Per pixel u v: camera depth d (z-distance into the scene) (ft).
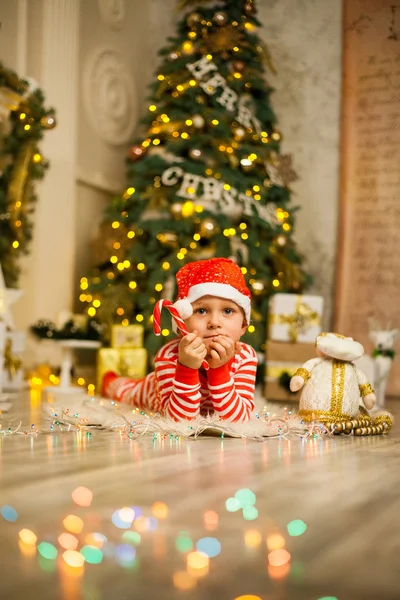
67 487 4.62
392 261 18.48
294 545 3.38
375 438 7.78
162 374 7.88
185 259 15.92
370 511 4.05
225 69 18.12
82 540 3.45
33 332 16.25
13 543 3.44
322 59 19.76
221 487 4.67
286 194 18.49
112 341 15.39
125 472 5.18
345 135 19.16
